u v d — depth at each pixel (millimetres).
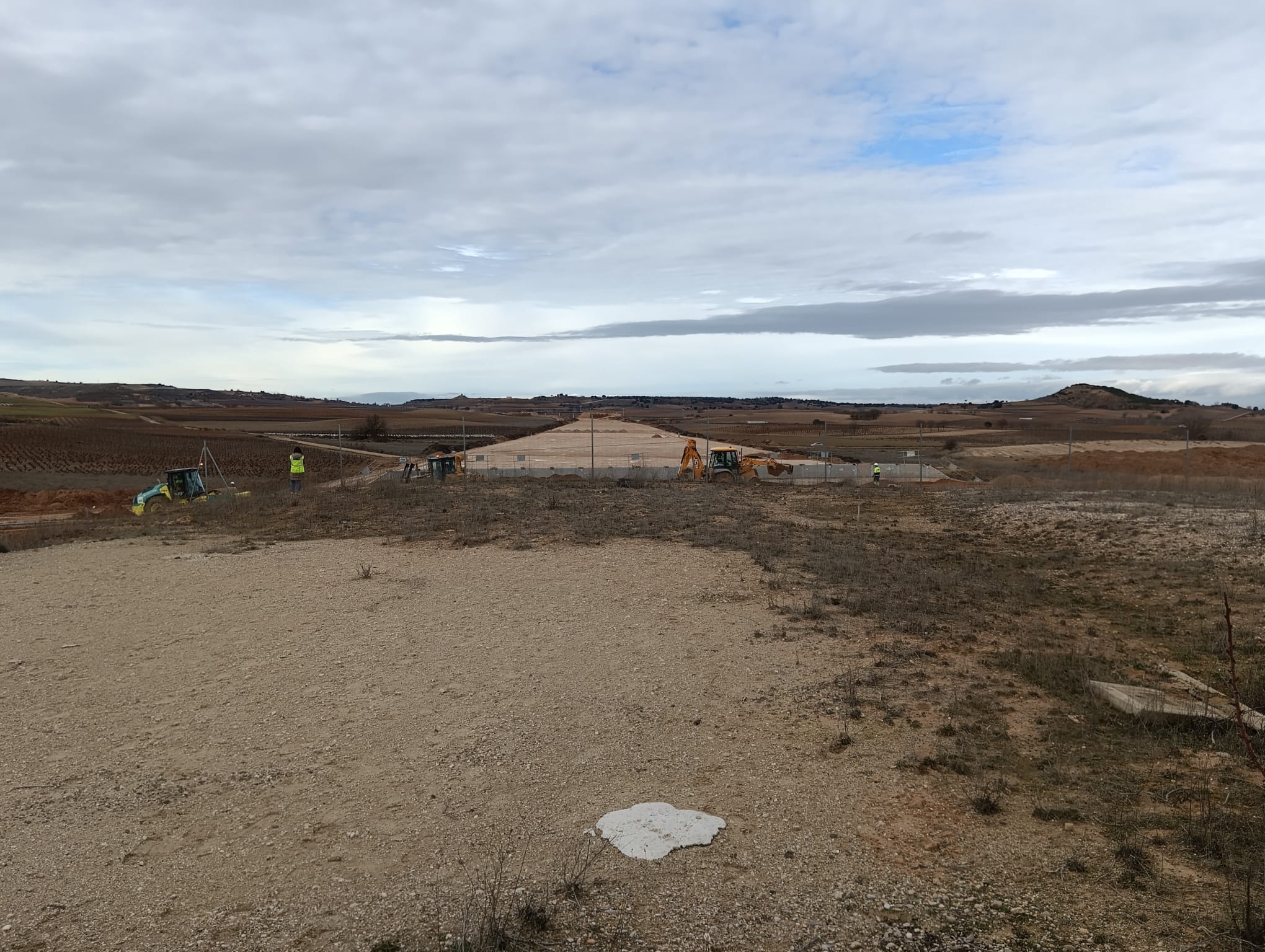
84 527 20125
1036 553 16172
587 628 10664
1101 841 5219
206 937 4367
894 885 4789
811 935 4316
